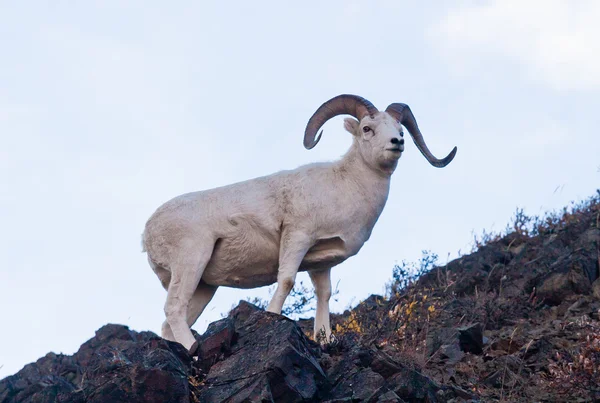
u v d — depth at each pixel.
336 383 36.16
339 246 42.31
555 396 37.38
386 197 43.22
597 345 38.78
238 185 43.47
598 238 55.16
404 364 38.19
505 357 41.00
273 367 35.12
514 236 63.50
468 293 54.62
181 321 41.59
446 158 44.38
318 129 44.34
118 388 35.16
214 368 37.00
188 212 42.56
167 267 42.94
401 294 54.03
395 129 42.25
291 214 41.69
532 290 52.53
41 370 50.41
